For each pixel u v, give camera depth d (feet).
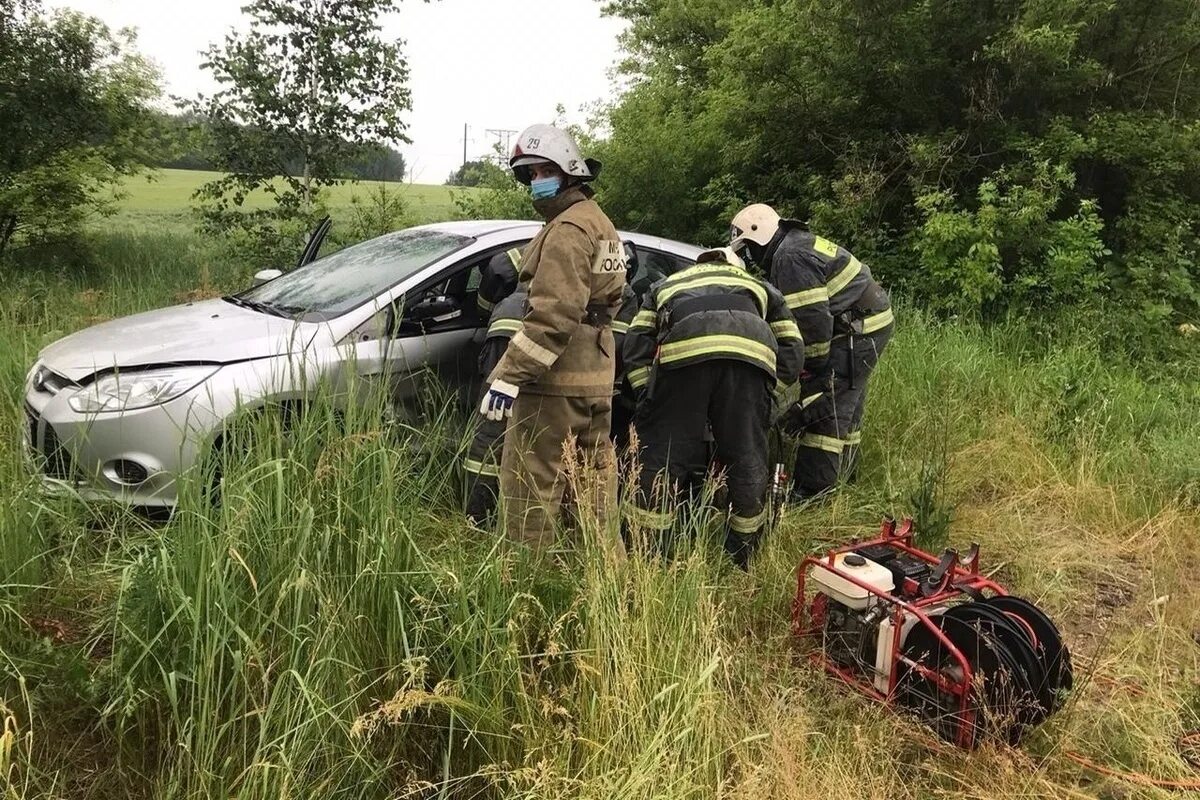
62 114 33.19
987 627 8.41
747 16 29.94
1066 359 19.54
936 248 23.90
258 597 7.14
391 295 12.84
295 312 13.23
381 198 30.71
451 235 14.78
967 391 18.15
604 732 7.16
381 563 7.71
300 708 6.63
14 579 7.98
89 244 32.96
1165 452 15.87
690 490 10.99
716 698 7.63
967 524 13.66
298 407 10.05
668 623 7.97
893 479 14.87
